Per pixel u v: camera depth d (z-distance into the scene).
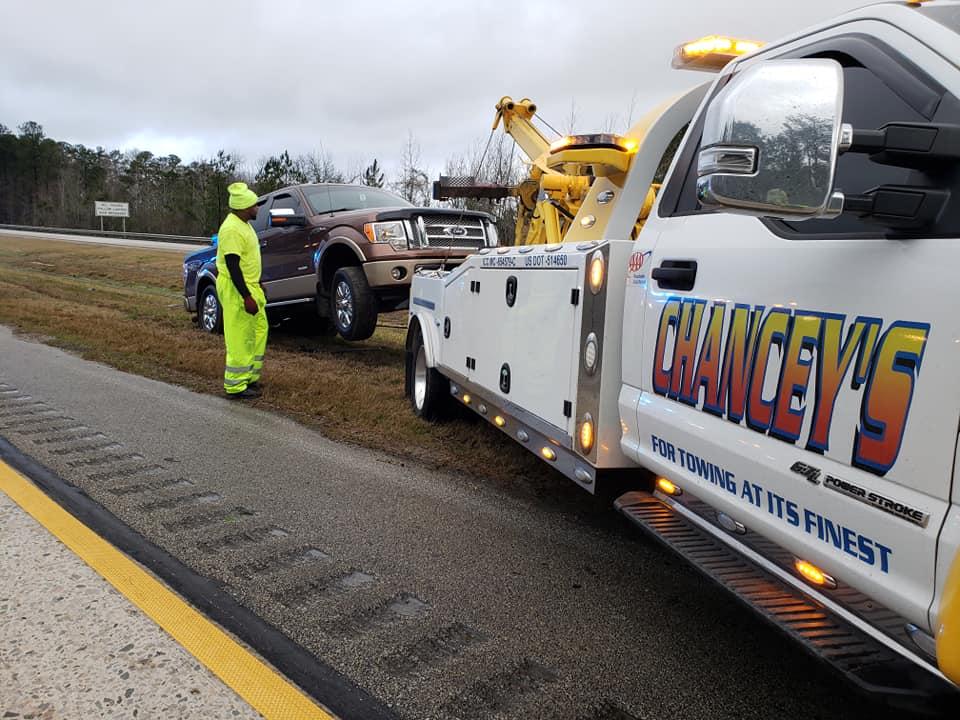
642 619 2.98
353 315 7.88
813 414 1.94
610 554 3.60
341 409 6.17
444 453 5.15
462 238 8.05
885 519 1.70
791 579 2.19
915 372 1.62
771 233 2.21
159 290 18.36
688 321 2.53
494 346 4.17
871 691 1.74
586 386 3.12
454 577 3.31
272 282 9.30
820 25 2.34
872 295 1.77
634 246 2.97
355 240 7.78
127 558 3.33
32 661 2.51
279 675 2.49
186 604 2.95
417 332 5.96
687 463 2.56
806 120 1.59
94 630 2.72
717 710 2.39
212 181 60.84
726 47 3.48
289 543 3.61
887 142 1.61
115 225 75.88
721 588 2.31
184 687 2.40
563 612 3.02
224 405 6.40
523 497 4.37
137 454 4.92
